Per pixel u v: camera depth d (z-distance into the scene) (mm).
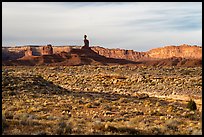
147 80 69250
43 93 47062
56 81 74938
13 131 17234
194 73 80625
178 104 41062
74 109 32969
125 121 25312
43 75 82312
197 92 53000
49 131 17969
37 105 34781
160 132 19031
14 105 34875
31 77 57281
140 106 36844
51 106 34312
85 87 67188
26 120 20812
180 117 28281
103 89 62812
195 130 19453
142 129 19938
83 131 18312
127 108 34406
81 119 24969
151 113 30469
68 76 80250
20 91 45344
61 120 22578
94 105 36219
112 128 19031
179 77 72188
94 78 76188
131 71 90250
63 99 41812
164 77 71750
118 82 69938
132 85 66875
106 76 77500
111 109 33438
